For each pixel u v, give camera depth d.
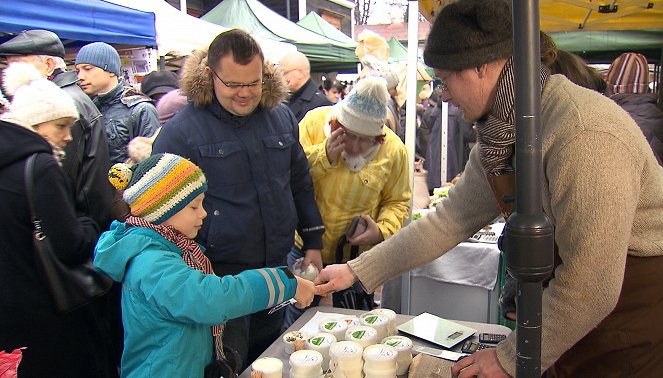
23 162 1.63
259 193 1.75
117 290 2.21
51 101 1.96
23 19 3.07
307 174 2.05
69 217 1.71
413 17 2.66
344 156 2.16
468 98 1.10
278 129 1.86
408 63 2.70
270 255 1.80
